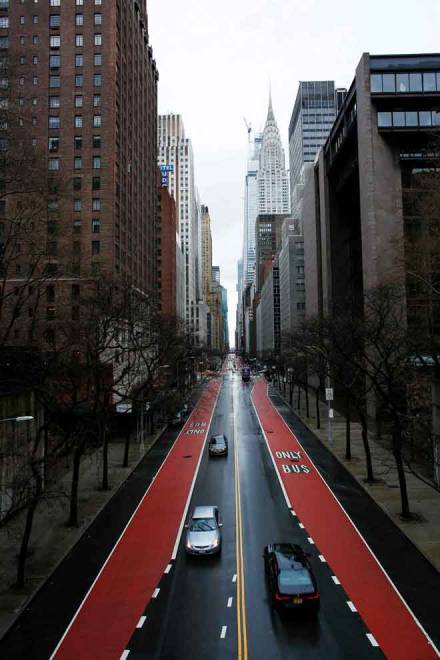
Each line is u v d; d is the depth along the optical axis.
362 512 26.67
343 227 77.19
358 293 66.62
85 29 64.56
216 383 123.06
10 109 28.61
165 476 35.12
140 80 82.38
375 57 57.00
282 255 141.88
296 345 62.91
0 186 27.92
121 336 56.50
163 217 114.94
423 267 27.03
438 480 29.38
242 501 28.91
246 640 14.80
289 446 45.03
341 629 15.37
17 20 65.12
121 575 19.56
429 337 26.91
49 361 28.64
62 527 24.70
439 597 17.38
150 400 47.47
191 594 17.81
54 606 17.25
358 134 59.59
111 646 14.76
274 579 16.78
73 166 63.12
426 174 40.16
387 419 49.16
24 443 28.03
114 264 62.31
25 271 42.50
